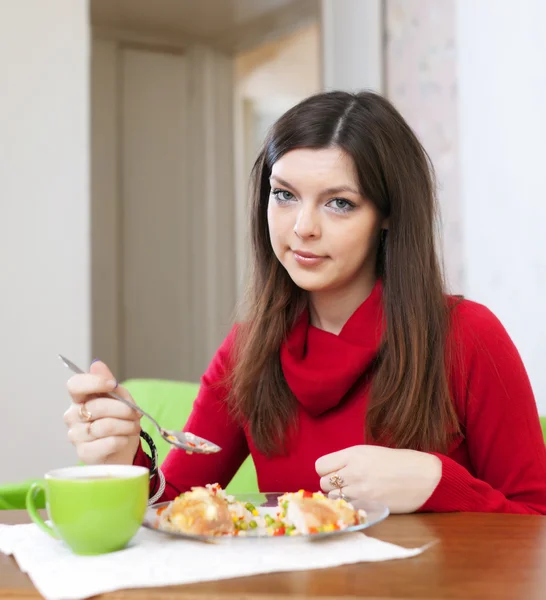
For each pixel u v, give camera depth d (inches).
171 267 184.5
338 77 128.2
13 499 61.6
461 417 47.8
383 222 48.2
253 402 49.6
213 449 38.7
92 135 176.4
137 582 25.9
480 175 99.3
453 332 47.5
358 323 48.5
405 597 24.5
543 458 46.8
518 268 93.6
